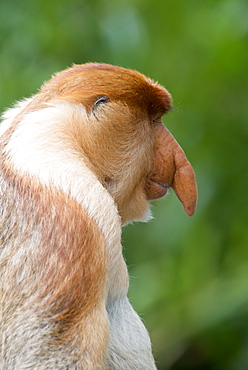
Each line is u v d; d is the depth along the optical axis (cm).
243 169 1605
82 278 796
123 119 924
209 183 1591
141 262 1619
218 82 1627
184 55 1653
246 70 1616
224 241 1577
